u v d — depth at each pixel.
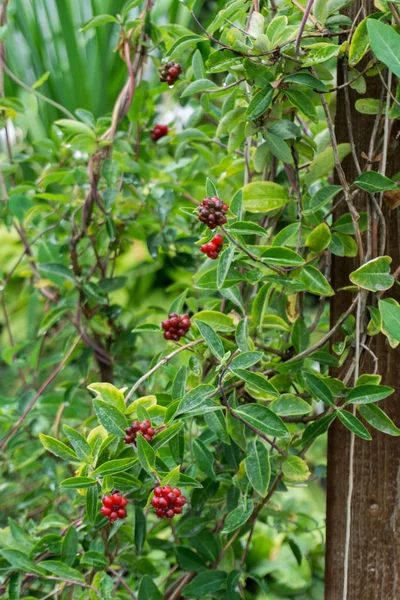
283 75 0.96
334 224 0.97
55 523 1.07
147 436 0.92
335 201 1.01
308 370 0.98
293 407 0.96
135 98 1.21
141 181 1.26
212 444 1.13
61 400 1.25
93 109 1.41
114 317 1.24
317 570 1.33
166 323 1.01
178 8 1.33
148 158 1.32
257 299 1.00
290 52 0.96
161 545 1.09
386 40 0.86
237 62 0.97
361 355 0.97
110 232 1.18
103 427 0.94
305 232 1.02
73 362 1.51
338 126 0.99
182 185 1.31
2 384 1.63
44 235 1.35
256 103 0.95
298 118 1.13
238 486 0.99
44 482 1.25
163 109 1.34
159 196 1.25
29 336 1.39
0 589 1.04
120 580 1.04
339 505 0.99
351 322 0.97
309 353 0.97
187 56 1.19
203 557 1.08
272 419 0.94
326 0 0.95
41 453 1.24
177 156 1.27
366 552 0.98
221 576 1.05
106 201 1.17
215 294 1.19
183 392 0.96
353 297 0.98
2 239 1.92
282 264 0.95
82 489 0.96
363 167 0.97
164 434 0.92
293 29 0.96
